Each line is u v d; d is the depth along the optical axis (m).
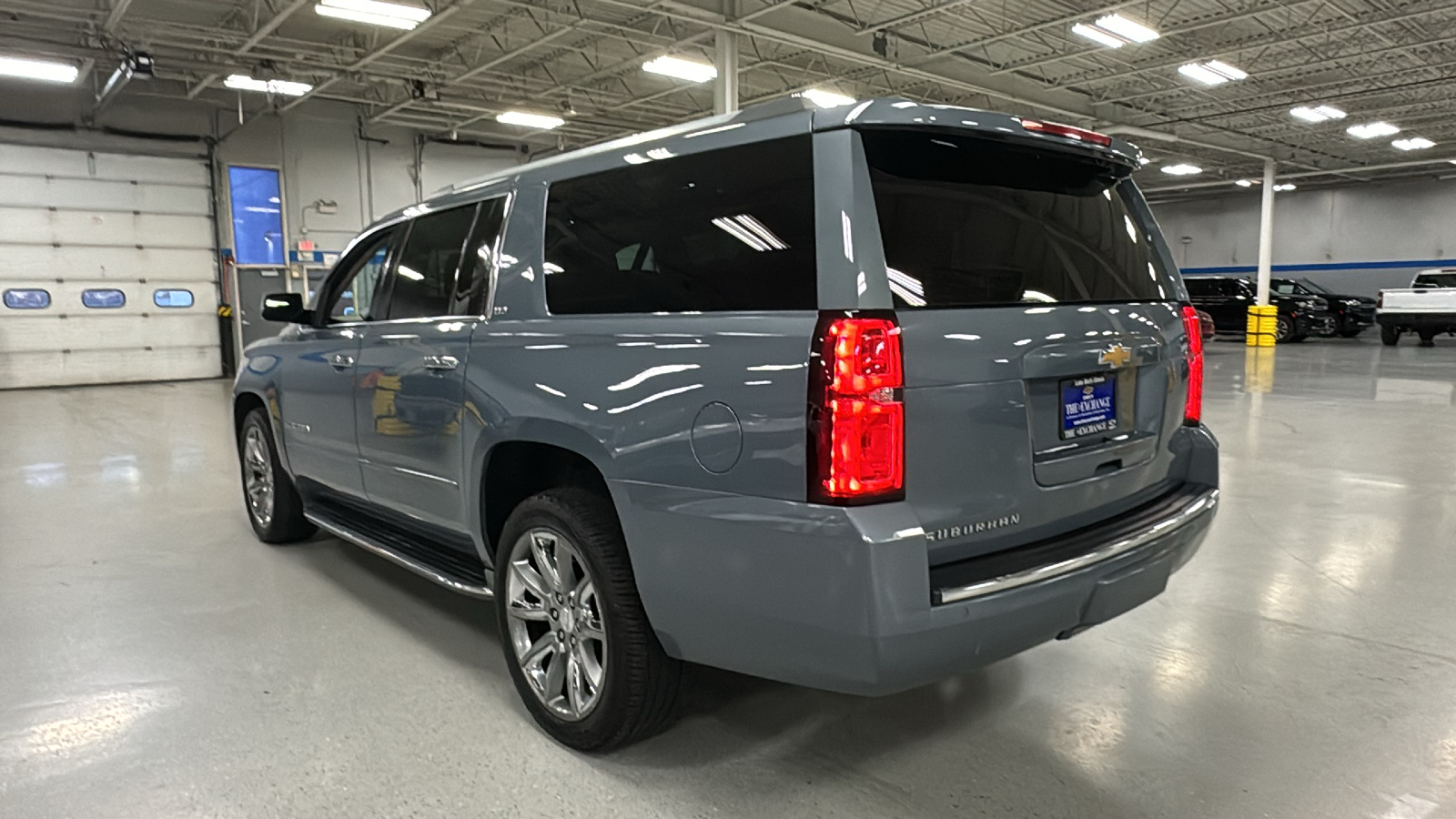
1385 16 11.46
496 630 3.37
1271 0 11.12
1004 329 1.99
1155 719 2.59
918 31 12.83
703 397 1.98
